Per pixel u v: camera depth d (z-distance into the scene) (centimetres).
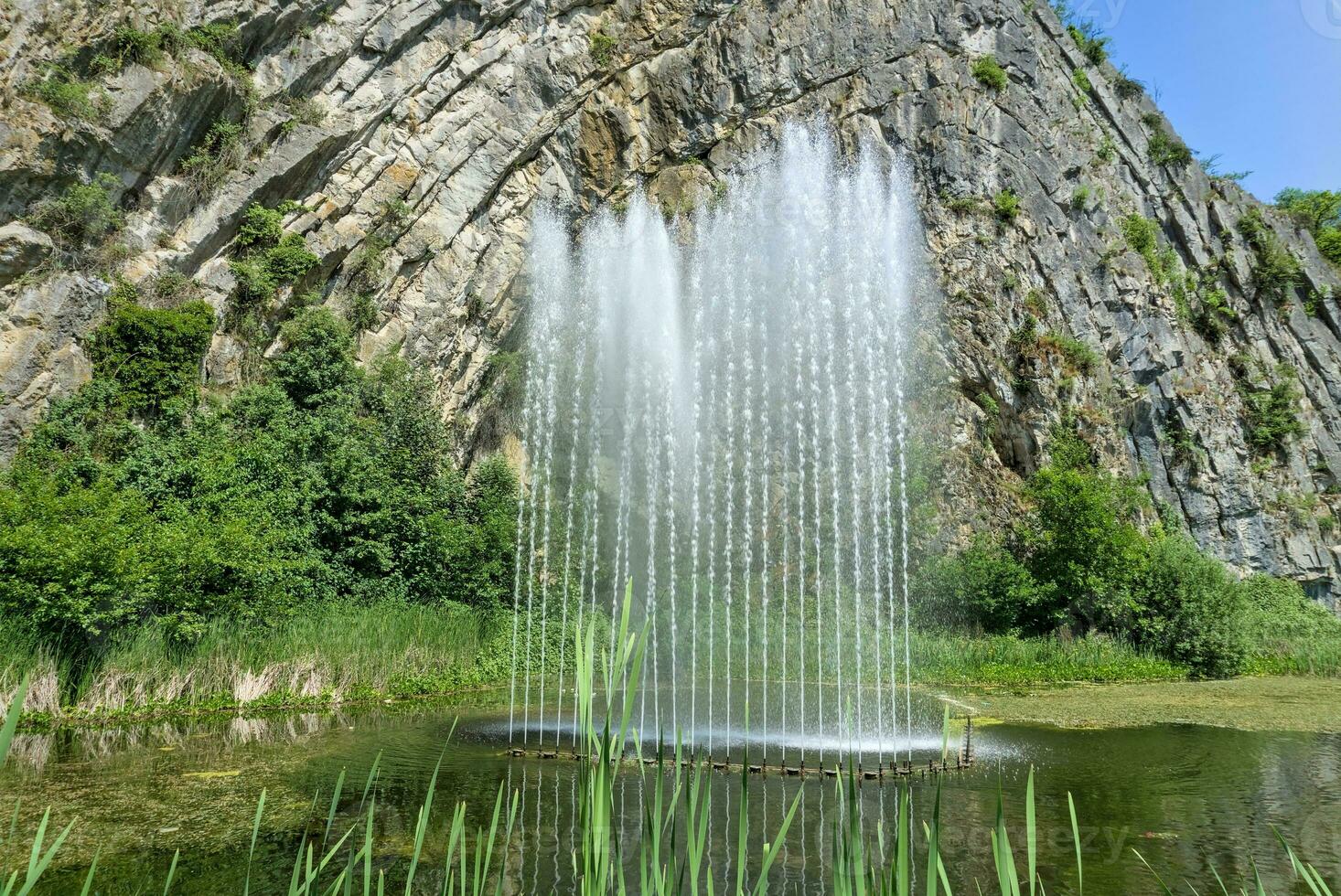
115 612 1284
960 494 2773
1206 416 3347
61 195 2023
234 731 1170
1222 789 870
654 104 3281
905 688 1777
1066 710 1474
